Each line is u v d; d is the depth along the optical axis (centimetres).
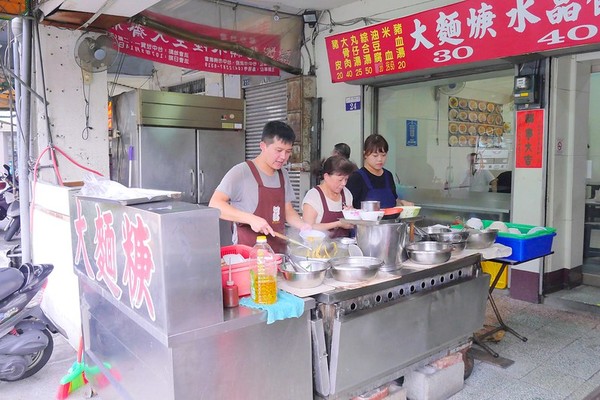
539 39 330
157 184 498
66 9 320
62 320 309
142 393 183
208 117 531
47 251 333
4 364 261
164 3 443
